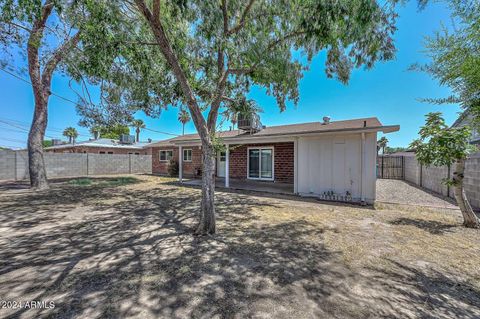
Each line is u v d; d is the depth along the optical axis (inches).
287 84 229.8
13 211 225.5
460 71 91.1
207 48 209.0
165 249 134.6
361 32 154.3
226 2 179.8
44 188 371.6
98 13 126.6
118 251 131.3
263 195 333.7
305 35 178.2
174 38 187.9
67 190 362.0
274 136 334.6
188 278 101.6
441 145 177.9
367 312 79.2
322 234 162.9
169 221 194.1
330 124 418.9
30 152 362.9
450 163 177.6
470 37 85.5
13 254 126.8
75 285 95.2
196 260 120.0
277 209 244.7
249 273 106.7
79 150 916.6
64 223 186.5
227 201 288.0
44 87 369.7
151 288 93.3
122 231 167.2
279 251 132.7
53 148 992.9
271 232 167.2
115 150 996.6
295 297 87.8
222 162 547.5
